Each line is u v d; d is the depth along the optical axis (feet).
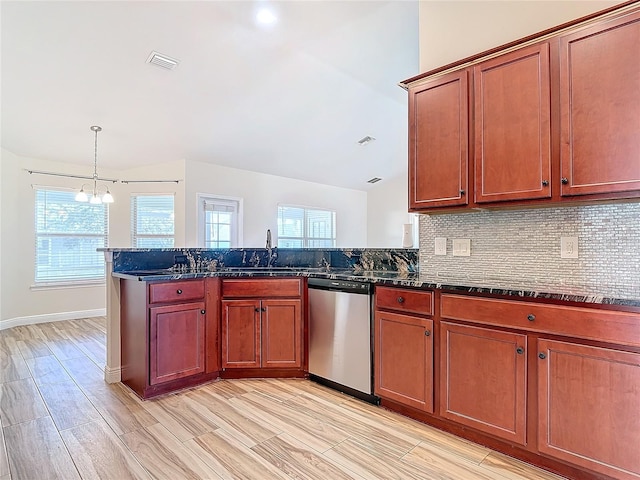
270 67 11.84
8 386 8.82
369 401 7.88
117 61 10.57
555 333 5.28
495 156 6.46
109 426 6.85
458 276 7.77
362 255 10.18
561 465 5.40
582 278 6.40
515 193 6.23
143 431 6.67
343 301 8.30
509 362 5.74
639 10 5.12
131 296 8.75
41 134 13.89
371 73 12.74
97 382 9.11
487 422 5.98
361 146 19.17
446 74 7.11
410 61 12.03
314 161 20.03
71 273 16.70
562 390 5.23
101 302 17.51
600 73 5.43
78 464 5.65
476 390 6.10
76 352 11.57
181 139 15.48
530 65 6.08
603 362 4.90
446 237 8.20
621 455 4.77
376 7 9.25
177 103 13.00
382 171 23.35
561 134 5.78
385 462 5.75
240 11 9.23
